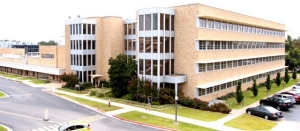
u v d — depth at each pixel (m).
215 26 41.72
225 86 45.03
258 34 57.09
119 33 56.28
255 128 26.86
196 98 37.06
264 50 60.88
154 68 38.12
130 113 31.94
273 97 37.47
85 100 40.31
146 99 37.47
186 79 38.66
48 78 66.62
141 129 26.19
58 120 29.20
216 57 42.00
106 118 30.17
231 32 45.97
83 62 54.66
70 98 42.16
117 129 26.11
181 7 38.75
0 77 72.62
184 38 38.69
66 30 58.31
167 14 38.31
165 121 28.56
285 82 61.19
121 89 41.84
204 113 32.62
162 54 38.12
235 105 38.25
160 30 37.50
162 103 36.66
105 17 55.41
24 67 72.88
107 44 55.25
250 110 32.75
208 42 40.09
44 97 43.28
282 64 73.44
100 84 55.19
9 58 84.62
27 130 25.66
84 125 23.92
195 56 37.62
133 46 55.41
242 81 50.56
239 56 49.25
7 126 26.86
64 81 56.28
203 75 39.03
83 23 54.28
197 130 25.44
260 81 58.72
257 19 55.94
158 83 37.75
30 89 52.12
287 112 35.09
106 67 55.72
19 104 37.44
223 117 30.80
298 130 26.69
